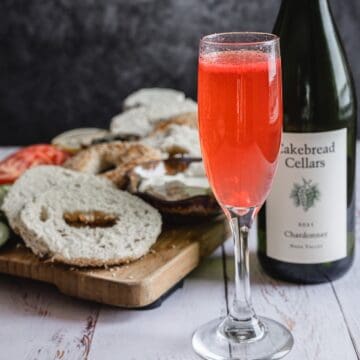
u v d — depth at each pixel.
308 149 0.74
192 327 0.71
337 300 0.75
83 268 0.75
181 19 1.52
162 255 0.77
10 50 1.55
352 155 0.78
